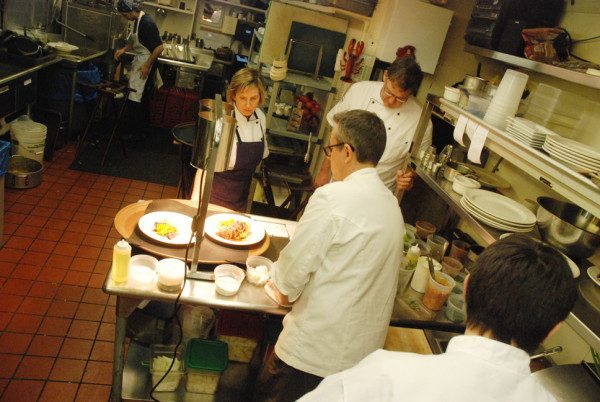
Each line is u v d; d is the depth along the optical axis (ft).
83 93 16.40
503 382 2.65
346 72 11.82
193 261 5.97
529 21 7.98
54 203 12.79
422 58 11.07
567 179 4.84
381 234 5.06
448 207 9.66
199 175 8.46
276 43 13.03
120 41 18.99
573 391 4.74
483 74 10.32
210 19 23.56
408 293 7.09
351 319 5.19
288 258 5.22
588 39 7.25
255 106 8.67
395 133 9.50
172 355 6.93
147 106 19.04
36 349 8.04
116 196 14.08
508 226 5.90
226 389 7.03
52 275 9.96
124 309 5.73
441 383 2.64
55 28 18.76
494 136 6.20
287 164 13.30
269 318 7.20
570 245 5.37
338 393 2.81
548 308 2.73
